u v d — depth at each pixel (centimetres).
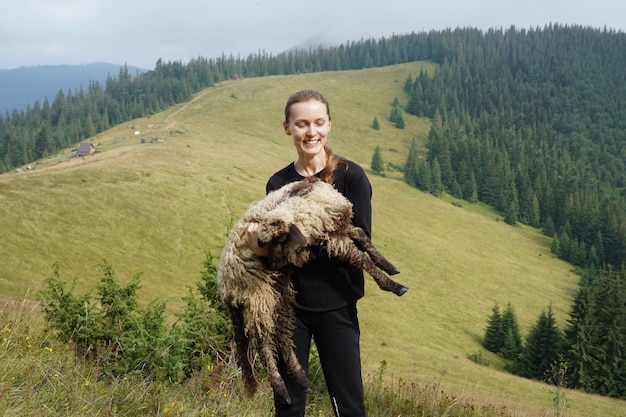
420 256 10081
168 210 8106
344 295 416
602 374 6081
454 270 9819
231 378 741
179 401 620
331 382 420
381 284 404
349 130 19825
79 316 877
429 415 936
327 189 404
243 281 411
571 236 13925
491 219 14338
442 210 13688
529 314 8594
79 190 7875
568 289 10250
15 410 457
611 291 6391
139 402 570
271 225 383
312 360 995
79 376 612
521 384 4959
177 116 17825
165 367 778
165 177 9319
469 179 16188
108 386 612
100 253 6656
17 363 573
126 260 6712
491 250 11706
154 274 6581
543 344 6397
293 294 417
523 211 15288
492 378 5081
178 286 6400
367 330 6662
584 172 18938
